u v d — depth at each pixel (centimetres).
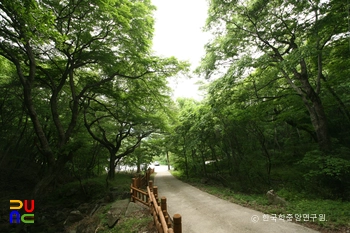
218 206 693
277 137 1862
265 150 1056
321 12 750
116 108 1481
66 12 870
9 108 1419
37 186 852
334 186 736
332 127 1175
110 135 1862
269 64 913
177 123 1452
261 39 917
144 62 1034
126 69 1150
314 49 661
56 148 941
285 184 931
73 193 1255
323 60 957
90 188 1295
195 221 547
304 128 1128
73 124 1048
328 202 607
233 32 999
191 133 1378
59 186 1439
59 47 784
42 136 878
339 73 880
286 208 590
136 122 1519
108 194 1002
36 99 1407
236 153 1084
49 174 886
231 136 1076
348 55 846
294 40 927
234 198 798
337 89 1094
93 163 1630
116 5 881
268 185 973
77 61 1061
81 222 754
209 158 1720
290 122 1147
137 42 981
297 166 1109
